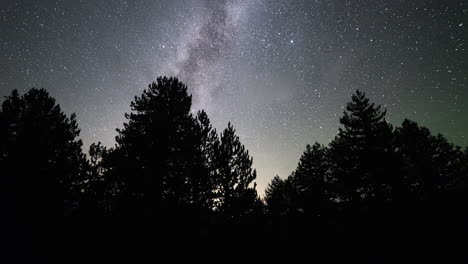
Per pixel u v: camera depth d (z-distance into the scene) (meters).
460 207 16.08
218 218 15.23
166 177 13.70
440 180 22.66
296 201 22.42
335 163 20.98
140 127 14.47
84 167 14.83
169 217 12.77
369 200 18.14
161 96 15.20
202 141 15.70
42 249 11.45
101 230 12.44
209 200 14.84
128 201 12.90
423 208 17.27
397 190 17.89
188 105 15.64
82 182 14.73
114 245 12.02
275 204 25.25
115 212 12.91
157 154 13.70
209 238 13.91
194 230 13.40
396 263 13.20
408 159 23.31
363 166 18.80
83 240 12.11
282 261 15.16
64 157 14.34
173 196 13.30
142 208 12.70
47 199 13.34
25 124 14.30
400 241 14.76
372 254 14.66
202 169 14.62
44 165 13.93
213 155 16.53
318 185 21.86
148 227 12.37
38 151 13.76
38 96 15.22
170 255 12.16
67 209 13.96
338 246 16.48
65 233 12.40
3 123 13.98
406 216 16.56
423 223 15.61
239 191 16.05
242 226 15.64
